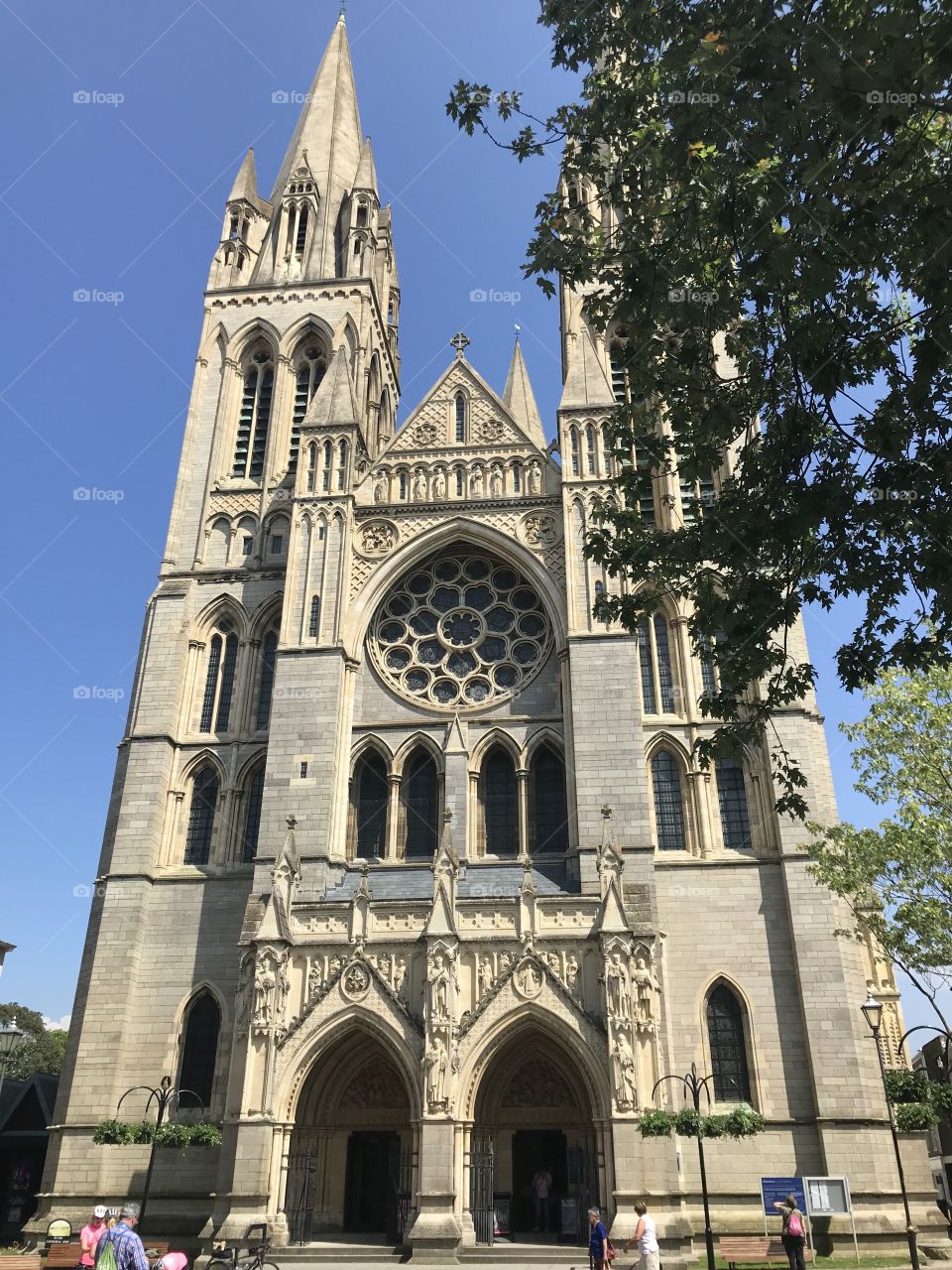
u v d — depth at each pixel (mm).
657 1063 41500
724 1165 45000
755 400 28047
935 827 40375
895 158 23609
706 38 24109
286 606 57156
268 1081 42188
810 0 22188
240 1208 40188
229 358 70938
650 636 57469
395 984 44000
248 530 64500
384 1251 39312
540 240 29578
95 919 54094
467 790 53094
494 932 44469
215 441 67562
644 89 26641
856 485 24984
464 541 59906
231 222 76625
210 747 57938
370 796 55031
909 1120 44281
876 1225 42781
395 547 59562
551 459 61906
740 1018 48094
